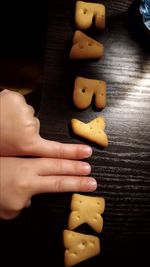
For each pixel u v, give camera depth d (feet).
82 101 0.78
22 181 0.69
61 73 0.81
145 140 0.80
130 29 0.87
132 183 0.77
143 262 0.75
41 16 1.13
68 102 0.79
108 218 0.75
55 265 0.72
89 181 0.74
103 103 0.79
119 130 0.80
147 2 0.81
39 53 1.14
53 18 0.84
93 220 0.73
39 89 1.00
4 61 1.13
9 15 1.13
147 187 0.77
